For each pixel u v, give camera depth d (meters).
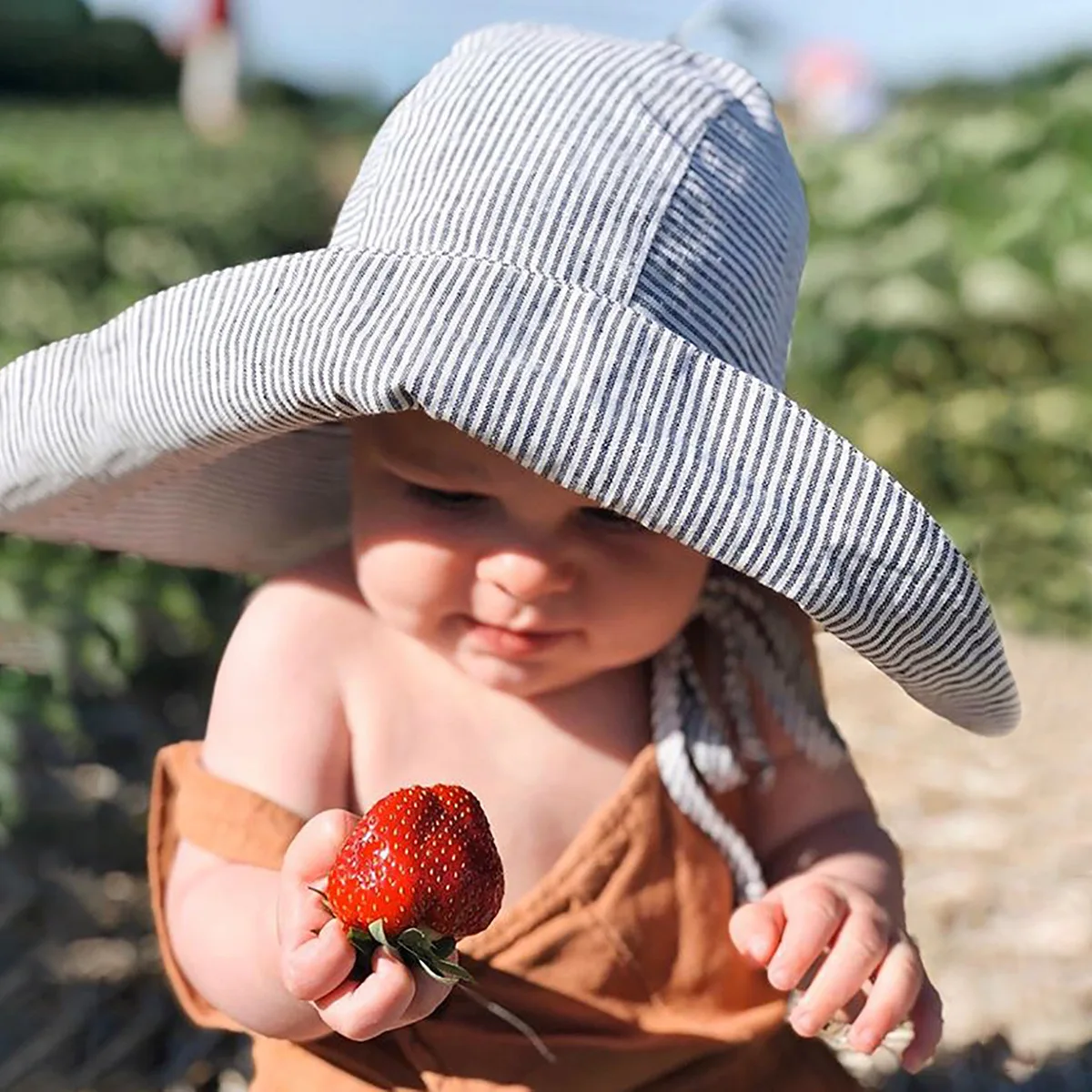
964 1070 2.82
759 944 1.94
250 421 1.70
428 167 1.84
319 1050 1.97
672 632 1.99
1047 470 6.14
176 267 6.75
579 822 2.04
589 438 1.60
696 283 1.79
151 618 4.47
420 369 1.58
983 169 7.20
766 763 2.13
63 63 29.38
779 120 2.09
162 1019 2.94
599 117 1.86
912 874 3.52
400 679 2.04
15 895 3.31
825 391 6.63
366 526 1.94
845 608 1.67
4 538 4.57
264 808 1.94
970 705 1.92
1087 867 3.57
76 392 1.85
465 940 1.94
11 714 3.83
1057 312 6.39
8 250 6.13
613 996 1.97
